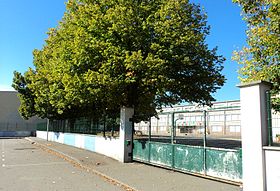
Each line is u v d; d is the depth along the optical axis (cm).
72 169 1346
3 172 1234
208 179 1015
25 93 4053
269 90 819
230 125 2756
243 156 813
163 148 1279
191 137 1148
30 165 1469
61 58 1684
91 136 2144
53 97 2183
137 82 1491
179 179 1027
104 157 1706
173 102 1806
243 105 830
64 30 1969
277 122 862
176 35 1401
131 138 1535
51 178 1098
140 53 1305
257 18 1021
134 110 1603
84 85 1477
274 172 746
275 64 986
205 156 1043
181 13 1477
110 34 1416
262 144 777
